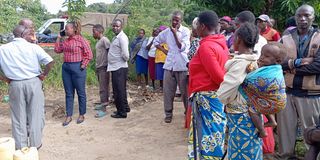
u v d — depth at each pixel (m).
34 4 15.14
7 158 2.58
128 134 6.01
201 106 3.73
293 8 5.37
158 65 9.14
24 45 5.00
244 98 3.10
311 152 2.76
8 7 10.48
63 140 5.77
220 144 3.77
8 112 7.48
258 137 3.16
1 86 8.96
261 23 5.23
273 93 2.92
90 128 6.36
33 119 5.11
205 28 3.64
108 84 7.28
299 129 4.72
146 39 10.13
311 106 4.27
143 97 8.70
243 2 5.85
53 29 14.48
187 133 5.93
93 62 10.53
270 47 2.93
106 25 17.45
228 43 5.04
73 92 6.66
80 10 10.24
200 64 3.67
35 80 5.06
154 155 5.05
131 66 10.86
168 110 6.50
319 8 5.46
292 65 4.20
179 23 6.05
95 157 5.06
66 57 6.44
